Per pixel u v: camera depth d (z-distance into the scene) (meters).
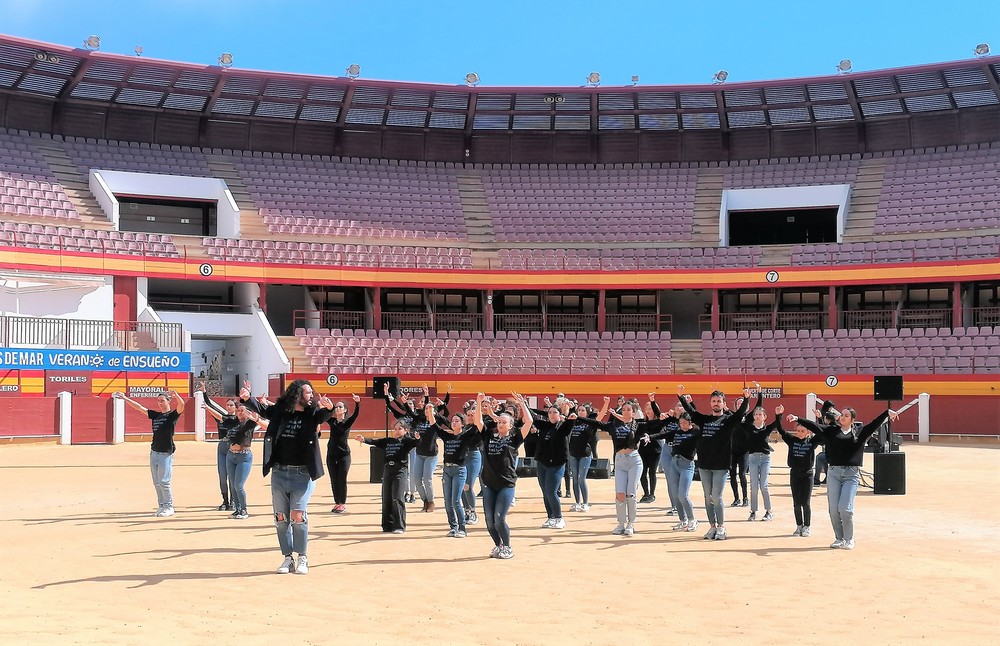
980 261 44.09
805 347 44.94
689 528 15.39
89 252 42.28
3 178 45.09
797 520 14.91
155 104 52.34
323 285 49.41
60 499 19.77
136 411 37.91
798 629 8.92
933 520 16.64
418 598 10.27
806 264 47.34
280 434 11.61
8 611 9.62
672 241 51.59
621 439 15.09
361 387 42.66
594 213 53.69
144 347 39.06
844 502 13.55
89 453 31.92
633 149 57.66
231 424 17.52
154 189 48.78
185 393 39.25
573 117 56.28
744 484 19.05
